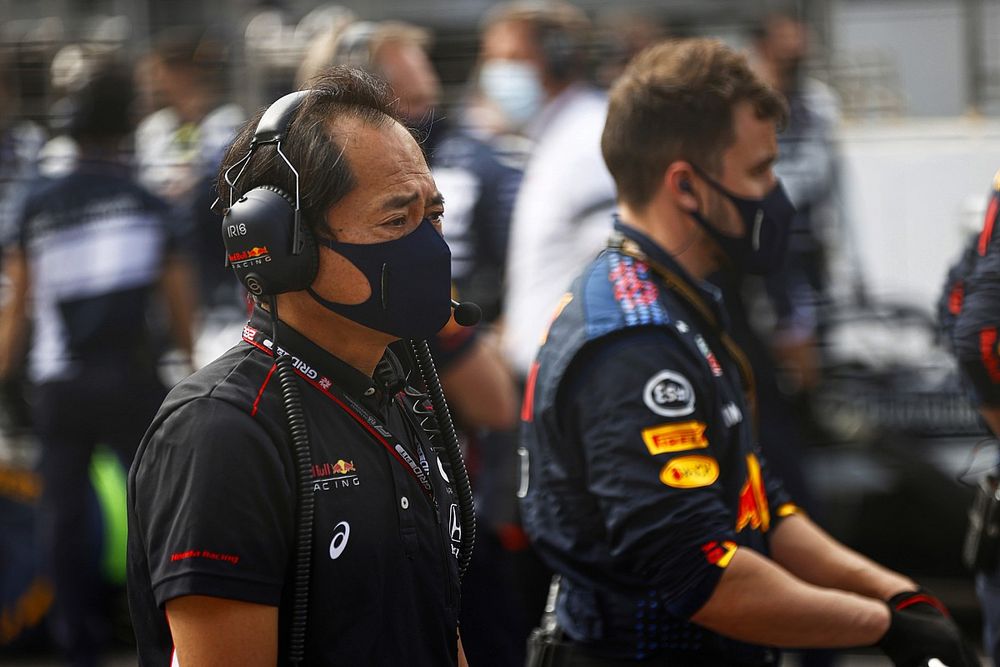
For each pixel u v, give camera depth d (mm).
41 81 16641
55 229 14594
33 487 15836
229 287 15641
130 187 14867
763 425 12367
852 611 6773
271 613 4996
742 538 7129
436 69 17094
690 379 6918
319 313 5293
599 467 6801
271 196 5164
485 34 16125
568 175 12492
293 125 5230
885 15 16438
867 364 14961
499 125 14359
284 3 17781
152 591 5141
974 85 16438
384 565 5215
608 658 7152
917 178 15469
